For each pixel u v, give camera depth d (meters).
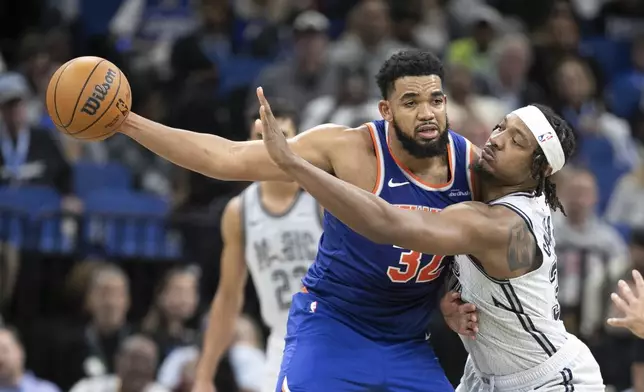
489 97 31.16
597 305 23.33
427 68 12.73
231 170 12.72
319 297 13.68
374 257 13.13
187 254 24.27
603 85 33.97
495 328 13.39
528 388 13.52
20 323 23.34
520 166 12.98
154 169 29.47
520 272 12.94
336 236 13.37
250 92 29.86
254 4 35.31
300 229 17.33
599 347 22.42
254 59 33.34
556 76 32.31
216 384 22.02
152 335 22.67
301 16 31.12
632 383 21.69
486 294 13.18
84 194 27.58
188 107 29.77
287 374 13.42
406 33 32.22
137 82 30.84
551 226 13.42
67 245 23.86
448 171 13.24
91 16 36.28
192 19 35.72
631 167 31.08
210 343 17.88
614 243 25.91
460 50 32.62
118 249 24.09
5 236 23.61
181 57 31.27
